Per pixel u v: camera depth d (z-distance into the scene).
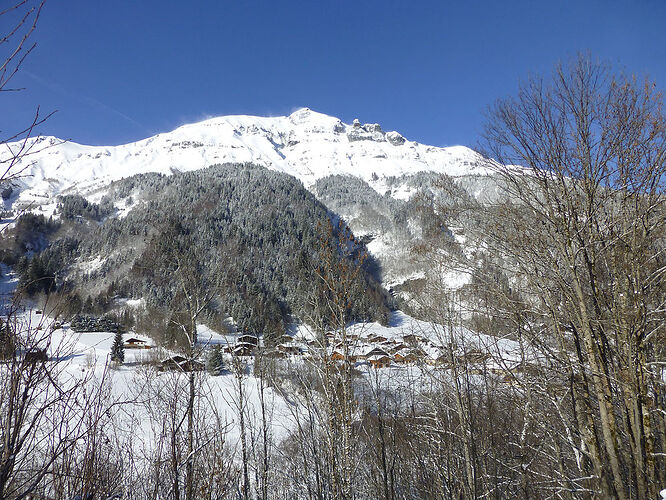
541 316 6.43
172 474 6.11
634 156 5.83
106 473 5.19
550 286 6.16
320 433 7.57
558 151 6.23
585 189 6.05
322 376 7.26
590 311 5.76
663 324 5.30
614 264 5.73
